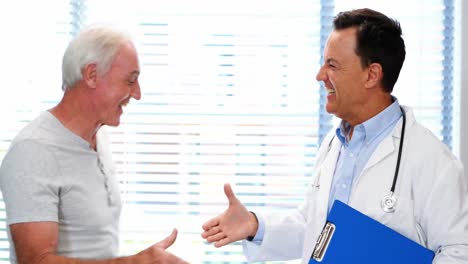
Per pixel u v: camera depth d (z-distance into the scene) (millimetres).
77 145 1519
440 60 2197
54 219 1438
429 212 1458
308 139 2234
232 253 2254
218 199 2244
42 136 1466
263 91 2232
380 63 1529
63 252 1501
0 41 2252
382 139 1574
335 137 1759
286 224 1784
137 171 2248
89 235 1536
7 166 1441
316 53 2219
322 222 1611
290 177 2236
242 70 2230
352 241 1480
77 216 1508
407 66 2205
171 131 2248
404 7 2201
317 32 2221
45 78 2244
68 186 1484
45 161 1447
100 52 1482
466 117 2115
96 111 1526
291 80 2227
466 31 2109
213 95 2236
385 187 1513
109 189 1610
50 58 2244
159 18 2242
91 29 1518
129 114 2252
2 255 2281
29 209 1409
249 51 2229
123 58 1509
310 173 2230
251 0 2230
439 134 2207
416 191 1488
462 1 2109
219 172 2244
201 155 2248
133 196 2254
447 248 1422
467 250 1396
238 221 1738
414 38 2199
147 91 2240
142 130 2248
